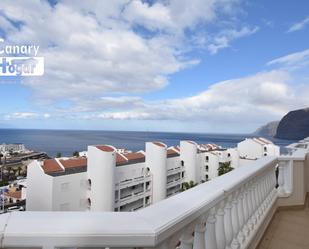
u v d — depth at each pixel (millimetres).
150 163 28203
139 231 988
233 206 2340
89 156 22000
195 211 1383
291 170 4379
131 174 25875
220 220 1948
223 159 38438
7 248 866
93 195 21781
